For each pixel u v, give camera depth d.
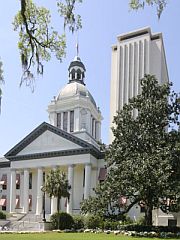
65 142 60.91
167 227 37.97
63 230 45.75
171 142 39.03
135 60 78.44
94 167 60.00
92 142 64.19
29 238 31.11
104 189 39.41
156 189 35.00
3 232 42.31
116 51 81.69
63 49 14.36
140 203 40.53
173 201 37.00
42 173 62.03
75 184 62.22
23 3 13.18
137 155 38.28
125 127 40.75
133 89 77.19
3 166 71.25
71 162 59.25
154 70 77.00
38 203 60.34
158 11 12.64
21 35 13.91
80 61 82.00
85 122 73.69
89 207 40.19
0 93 16.53
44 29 13.91
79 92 76.06
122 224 45.50
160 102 40.53
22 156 63.69
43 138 63.16
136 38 79.31
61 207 59.66
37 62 14.41
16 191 66.25
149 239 30.97
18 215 59.25
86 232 42.16
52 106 76.12
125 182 36.78
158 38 78.50
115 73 80.25
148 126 40.16
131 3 12.62
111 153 41.12
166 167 35.09
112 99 78.62
